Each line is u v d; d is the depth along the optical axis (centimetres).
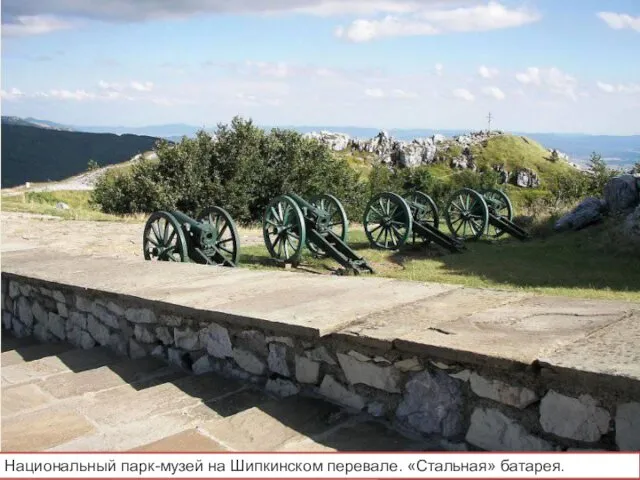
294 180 2316
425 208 1284
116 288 441
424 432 258
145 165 2208
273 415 281
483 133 8181
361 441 254
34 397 345
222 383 342
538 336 252
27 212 1681
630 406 203
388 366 271
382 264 1073
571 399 217
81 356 438
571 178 2462
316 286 401
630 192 1325
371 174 4784
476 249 1266
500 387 235
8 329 600
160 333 403
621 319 271
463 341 251
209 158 2209
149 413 306
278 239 1045
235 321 335
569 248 1195
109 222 1535
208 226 825
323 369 300
